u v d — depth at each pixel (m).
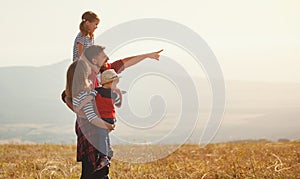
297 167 8.85
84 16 6.94
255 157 10.23
